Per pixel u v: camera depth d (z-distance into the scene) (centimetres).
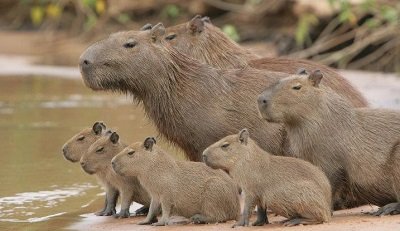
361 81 2556
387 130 1218
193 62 1376
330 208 1166
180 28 1681
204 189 1224
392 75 2711
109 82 1346
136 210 1341
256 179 1165
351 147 1214
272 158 1175
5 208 1361
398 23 2798
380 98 2238
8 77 2881
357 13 2898
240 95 1362
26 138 1886
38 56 3303
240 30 3238
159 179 1226
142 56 1345
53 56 3266
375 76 2683
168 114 1366
